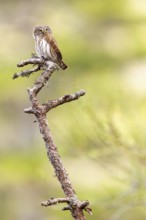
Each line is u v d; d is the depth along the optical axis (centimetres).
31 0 3616
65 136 941
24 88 3122
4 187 2478
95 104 967
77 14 3531
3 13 3500
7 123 3083
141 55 3234
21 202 2364
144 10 3478
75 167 1842
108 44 3338
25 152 2750
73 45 3284
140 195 881
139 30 3394
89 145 919
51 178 1586
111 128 878
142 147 880
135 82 2814
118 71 3052
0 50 3219
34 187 2317
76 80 783
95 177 1756
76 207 314
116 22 3478
